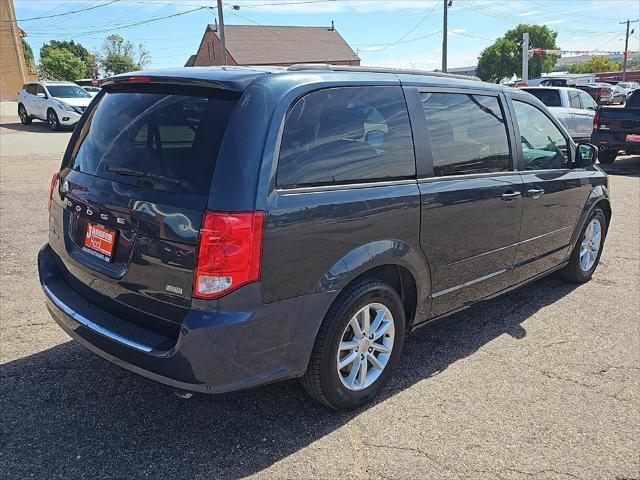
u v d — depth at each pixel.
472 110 3.70
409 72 3.42
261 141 2.54
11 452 2.71
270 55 60.50
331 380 2.94
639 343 4.05
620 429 3.02
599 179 5.09
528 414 3.15
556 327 4.30
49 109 21.06
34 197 8.58
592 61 92.00
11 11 43.38
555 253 4.67
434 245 3.35
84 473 2.58
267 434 2.92
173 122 2.71
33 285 4.86
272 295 2.57
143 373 2.60
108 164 2.92
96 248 2.90
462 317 4.49
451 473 2.65
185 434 2.90
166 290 2.56
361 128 2.98
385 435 2.93
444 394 3.34
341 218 2.77
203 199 2.46
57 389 3.27
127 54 79.50
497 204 3.78
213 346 2.46
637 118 12.07
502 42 70.88
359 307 2.97
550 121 4.54
